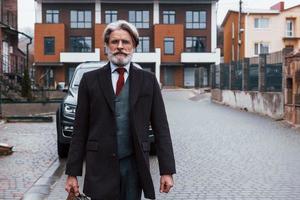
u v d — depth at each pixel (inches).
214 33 2534.5
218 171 376.5
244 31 2427.4
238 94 1115.9
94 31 2468.0
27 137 560.4
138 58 2432.3
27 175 353.7
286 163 408.8
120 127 157.9
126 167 158.9
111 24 161.9
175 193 307.6
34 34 2413.9
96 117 158.9
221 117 860.0
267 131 640.4
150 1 2511.1
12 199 284.5
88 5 2503.7
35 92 1118.4
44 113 914.7
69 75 2452.0
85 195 161.9
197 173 369.1
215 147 498.3
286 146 504.4
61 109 427.8
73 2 2485.2
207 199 293.3
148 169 157.5
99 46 2431.1
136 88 159.3
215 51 2477.9
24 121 740.0
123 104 158.6
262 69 928.3
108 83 158.9
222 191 313.0
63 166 394.0
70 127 418.3
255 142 534.6
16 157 429.7
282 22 2433.6
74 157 161.0
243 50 2432.3
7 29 1269.7
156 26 2459.4
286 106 753.6
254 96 977.5
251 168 388.2
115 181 156.1
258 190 315.6
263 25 2433.6
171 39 2469.2
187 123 746.8
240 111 1022.4
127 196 158.7
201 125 716.0
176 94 1830.7
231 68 1207.6
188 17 2536.9
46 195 299.4
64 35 2427.4
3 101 921.5
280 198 295.4
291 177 354.6
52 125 697.0
